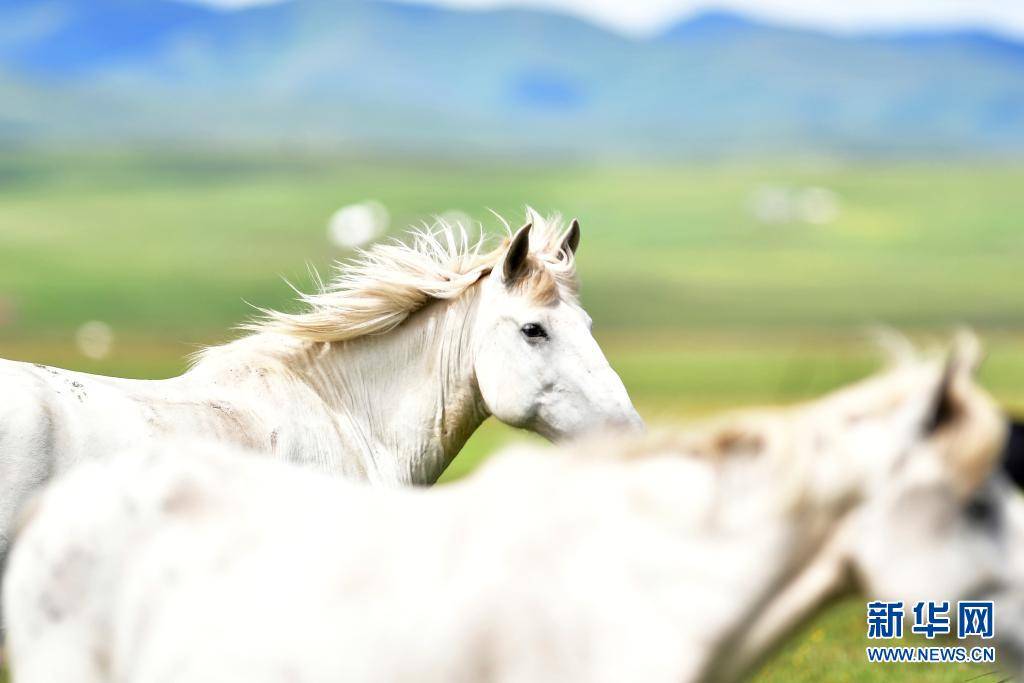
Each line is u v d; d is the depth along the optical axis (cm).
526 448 477
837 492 429
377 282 904
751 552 427
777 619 432
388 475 907
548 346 877
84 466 539
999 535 426
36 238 19125
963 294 15650
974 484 418
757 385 5672
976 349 423
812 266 18775
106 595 496
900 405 436
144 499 502
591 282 15662
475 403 920
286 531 479
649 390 5397
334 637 439
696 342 9644
